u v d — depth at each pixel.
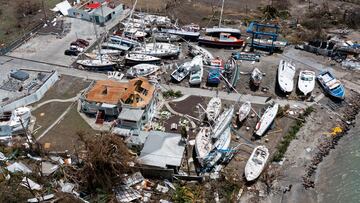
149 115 59.09
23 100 63.06
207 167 50.62
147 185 48.50
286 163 52.53
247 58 74.25
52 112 61.94
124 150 49.00
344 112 61.41
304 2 96.94
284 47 77.69
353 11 88.31
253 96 64.38
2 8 96.94
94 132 57.16
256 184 49.34
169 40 80.00
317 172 51.72
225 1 99.38
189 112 60.91
